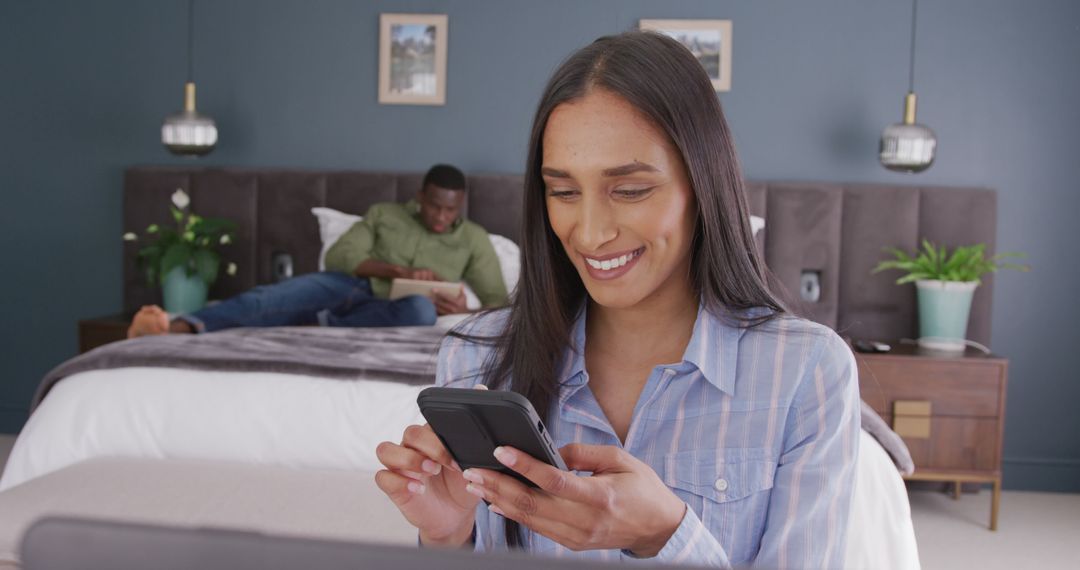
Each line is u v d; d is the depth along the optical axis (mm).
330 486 2104
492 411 752
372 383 2516
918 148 3789
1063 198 4047
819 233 4020
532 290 981
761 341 960
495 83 4234
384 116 4281
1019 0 4020
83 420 2463
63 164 4379
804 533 916
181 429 2434
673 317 979
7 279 4434
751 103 4137
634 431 960
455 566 389
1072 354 4078
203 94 4309
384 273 3920
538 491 771
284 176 4207
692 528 787
